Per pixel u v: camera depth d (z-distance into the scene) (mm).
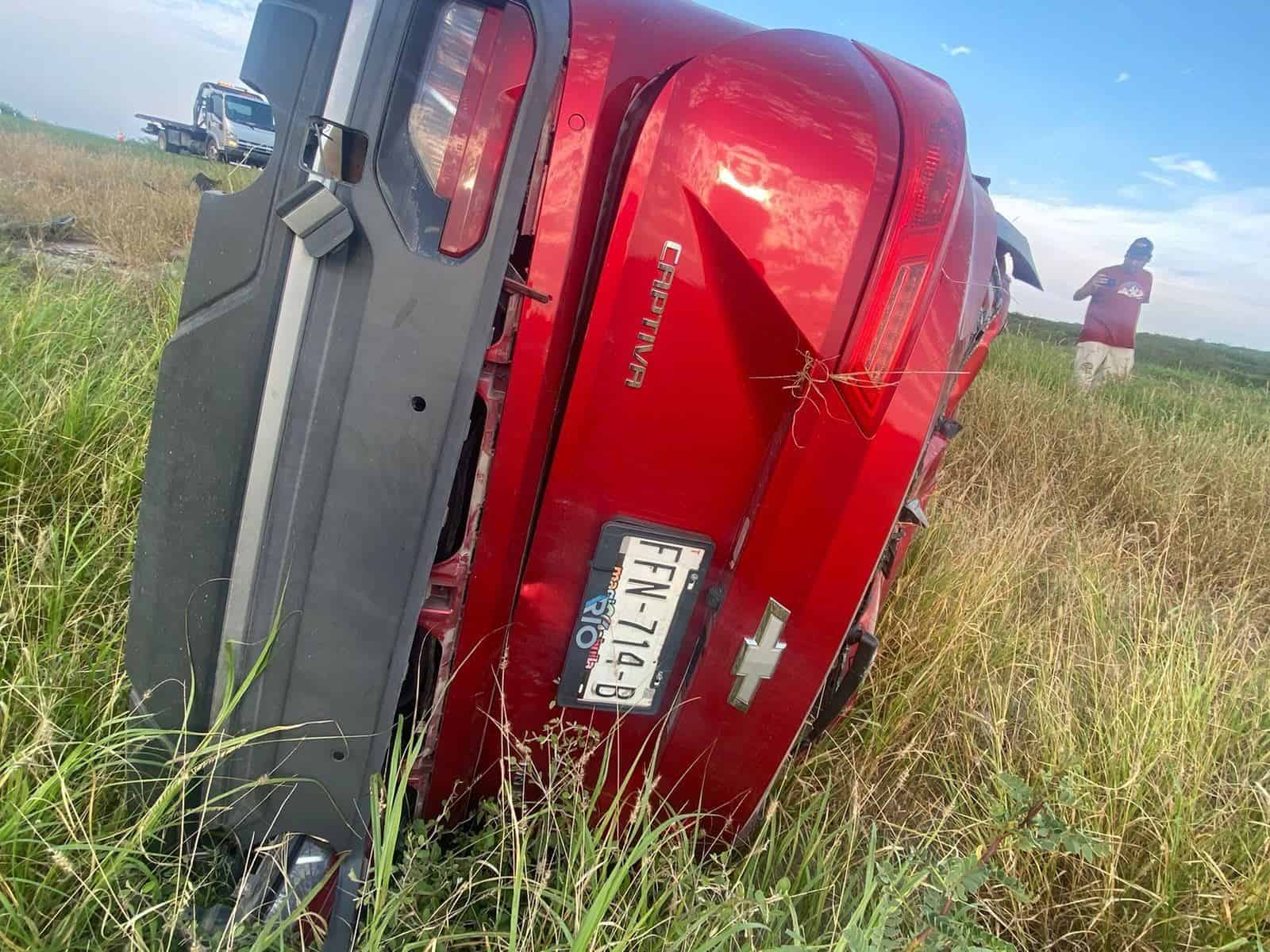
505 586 1922
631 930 1617
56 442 2932
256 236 1616
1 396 2961
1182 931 2283
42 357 3447
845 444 1873
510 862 1990
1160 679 2922
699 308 1844
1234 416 7926
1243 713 3094
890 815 2668
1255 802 2637
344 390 1648
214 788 1781
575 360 1861
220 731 1735
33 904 1549
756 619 2006
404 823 2061
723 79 1839
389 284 1621
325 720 1770
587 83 1805
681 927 1722
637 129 1801
